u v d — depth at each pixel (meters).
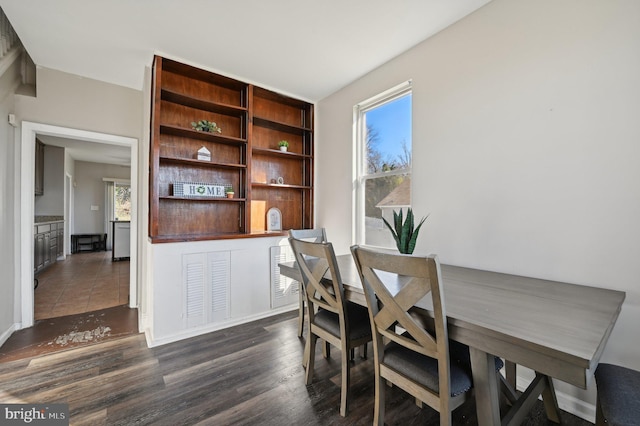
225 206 3.18
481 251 1.99
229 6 1.98
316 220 3.63
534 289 1.44
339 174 3.30
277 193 3.60
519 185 1.81
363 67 2.82
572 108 1.61
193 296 2.52
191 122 2.97
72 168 7.06
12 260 2.54
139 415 1.53
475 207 2.03
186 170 2.96
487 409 1.04
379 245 2.88
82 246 7.39
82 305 3.26
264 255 2.97
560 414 1.55
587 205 1.55
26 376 1.88
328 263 1.50
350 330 1.61
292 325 2.76
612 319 1.02
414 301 1.11
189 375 1.91
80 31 2.24
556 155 1.66
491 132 1.95
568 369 0.79
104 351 2.23
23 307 2.63
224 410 1.58
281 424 1.48
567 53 1.62
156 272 2.35
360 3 1.96
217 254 2.66
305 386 1.80
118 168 7.91
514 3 1.84
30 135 2.65
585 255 1.55
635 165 1.41
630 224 1.43
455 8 2.01
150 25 2.18
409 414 1.56
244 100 3.17
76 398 1.66
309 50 2.53
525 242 1.78
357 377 1.91
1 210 2.35
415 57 2.46
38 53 2.52
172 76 2.86
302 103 3.65
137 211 3.17
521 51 1.81
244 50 2.53
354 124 3.12
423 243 2.36
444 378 1.08
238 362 2.08
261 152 3.40
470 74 2.07
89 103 2.92
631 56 1.42
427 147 2.35
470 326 1.00
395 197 2.72
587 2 1.56
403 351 1.36
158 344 2.34
